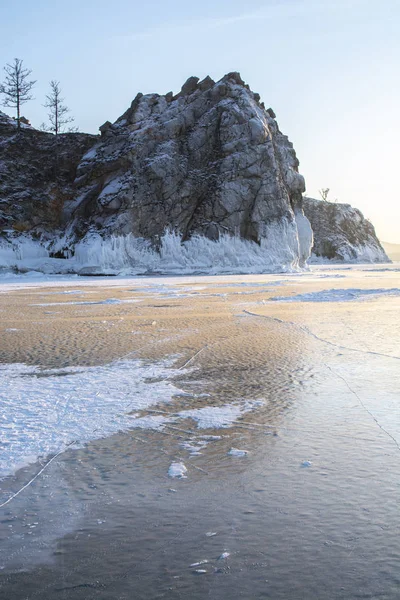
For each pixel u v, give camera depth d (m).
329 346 12.31
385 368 9.92
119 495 4.87
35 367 10.22
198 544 4.02
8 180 70.06
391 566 3.70
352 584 3.50
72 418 7.04
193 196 69.94
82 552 3.93
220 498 4.79
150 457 5.77
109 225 64.06
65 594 3.43
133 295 29.64
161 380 9.16
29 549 3.97
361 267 90.38
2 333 14.73
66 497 4.83
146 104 74.44
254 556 3.85
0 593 3.45
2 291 33.88
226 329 15.27
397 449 5.89
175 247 66.88
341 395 8.11
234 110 72.81
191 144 72.12
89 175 69.25
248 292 30.94
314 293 27.73
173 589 3.46
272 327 15.57
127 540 4.09
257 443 6.15
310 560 3.78
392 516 4.41
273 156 73.56
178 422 6.93
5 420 6.92
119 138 69.81
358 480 5.11
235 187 70.94
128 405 7.65
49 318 18.31
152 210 66.50
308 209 137.50
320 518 4.39
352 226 141.00
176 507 4.62
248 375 9.50
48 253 65.69
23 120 81.44
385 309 20.23
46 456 5.79
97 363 10.61
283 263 71.56
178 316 18.70
